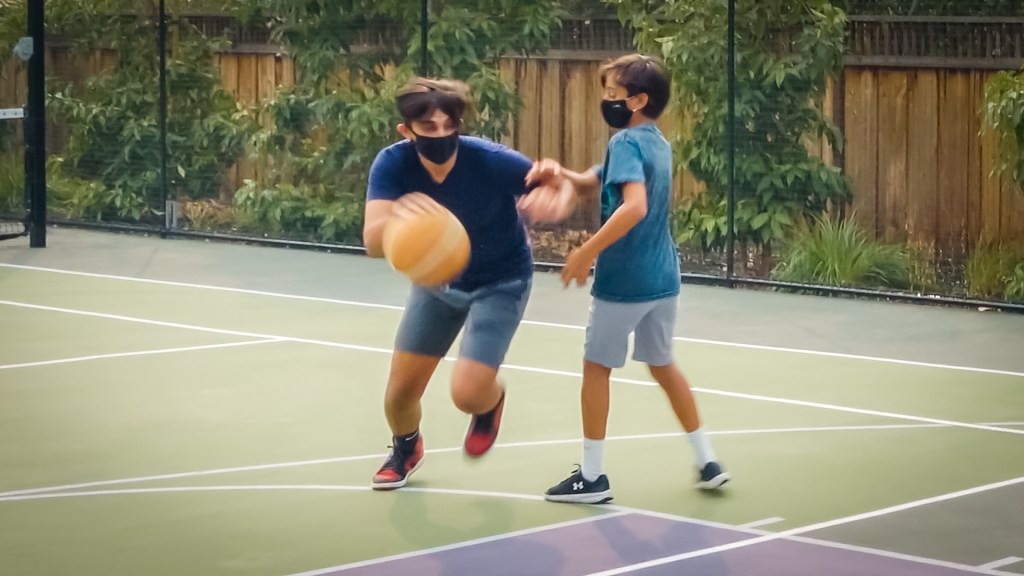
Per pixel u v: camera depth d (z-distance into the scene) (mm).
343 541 6680
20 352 11227
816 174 14852
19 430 8812
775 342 11883
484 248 6984
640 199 6789
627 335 7121
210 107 18438
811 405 9570
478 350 6977
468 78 16609
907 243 14531
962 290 14102
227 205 18328
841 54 14656
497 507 7223
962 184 14164
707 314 13188
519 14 16547
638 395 9727
